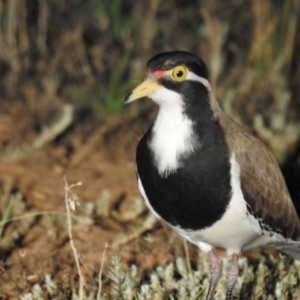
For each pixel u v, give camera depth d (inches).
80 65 708.0
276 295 424.5
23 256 471.2
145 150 409.1
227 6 746.2
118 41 725.3
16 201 533.6
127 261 492.4
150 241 514.3
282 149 604.1
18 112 674.2
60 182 581.9
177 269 474.3
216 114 406.0
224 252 508.7
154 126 409.7
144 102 676.1
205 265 463.5
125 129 658.2
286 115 652.7
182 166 398.3
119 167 613.6
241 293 440.1
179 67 401.4
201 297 436.1
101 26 732.0
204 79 406.0
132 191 581.6
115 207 559.5
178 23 748.6
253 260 496.4
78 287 456.8
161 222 533.3
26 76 703.7
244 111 659.4
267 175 416.5
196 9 749.3
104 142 647.8
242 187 401.1
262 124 617.6
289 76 706.8
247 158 405.7
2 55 701.3
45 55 710.5
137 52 716.7
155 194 409.7
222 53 713.6
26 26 710.5
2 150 619.5
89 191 576.4
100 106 669.3
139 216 545.0
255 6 704.4
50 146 628.1
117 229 527.8
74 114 670.5
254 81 679.7
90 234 519.2
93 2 737.6
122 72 705.6
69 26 727.7
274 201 420.2
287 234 434.9
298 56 722.8
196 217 405.1
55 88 685.9
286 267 462.9
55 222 523.5
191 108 402.3
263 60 693.3
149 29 716.0
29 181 577.6
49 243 506.0
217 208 400.8
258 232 418.0
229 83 685.9
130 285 430.9
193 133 399.5
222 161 397.4
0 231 480.1
